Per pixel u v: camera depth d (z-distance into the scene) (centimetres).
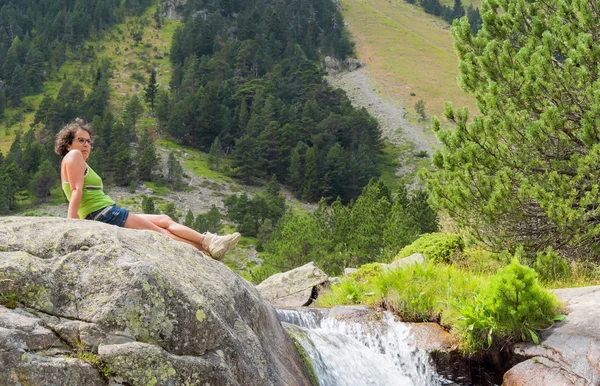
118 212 555
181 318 405
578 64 1193
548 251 1104
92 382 359
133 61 16525
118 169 9788
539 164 1181
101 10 17825
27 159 10362
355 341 745
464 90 1439
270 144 11538
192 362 395
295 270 1342
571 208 1093
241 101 13775
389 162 12719
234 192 10438
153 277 405
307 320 822
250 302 514
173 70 15900
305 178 10988
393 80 17150
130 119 12112
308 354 607
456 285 840
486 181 1188
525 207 1186
